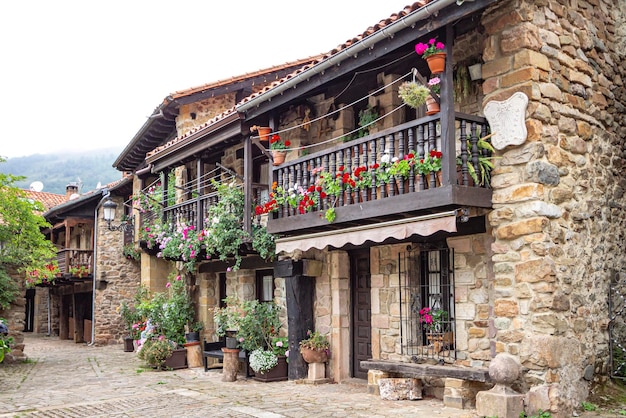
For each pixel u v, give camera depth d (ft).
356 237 27.07
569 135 24.29
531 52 23.07
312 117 36.17
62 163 514.68
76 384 35.53
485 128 24.14
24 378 38.81
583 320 23.54
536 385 21.86
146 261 60.44
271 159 33.09
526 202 22.71
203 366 42.52
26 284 54.95
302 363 34.04
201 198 40.40
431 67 23.29
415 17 23.31
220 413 25.34
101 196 70.33
